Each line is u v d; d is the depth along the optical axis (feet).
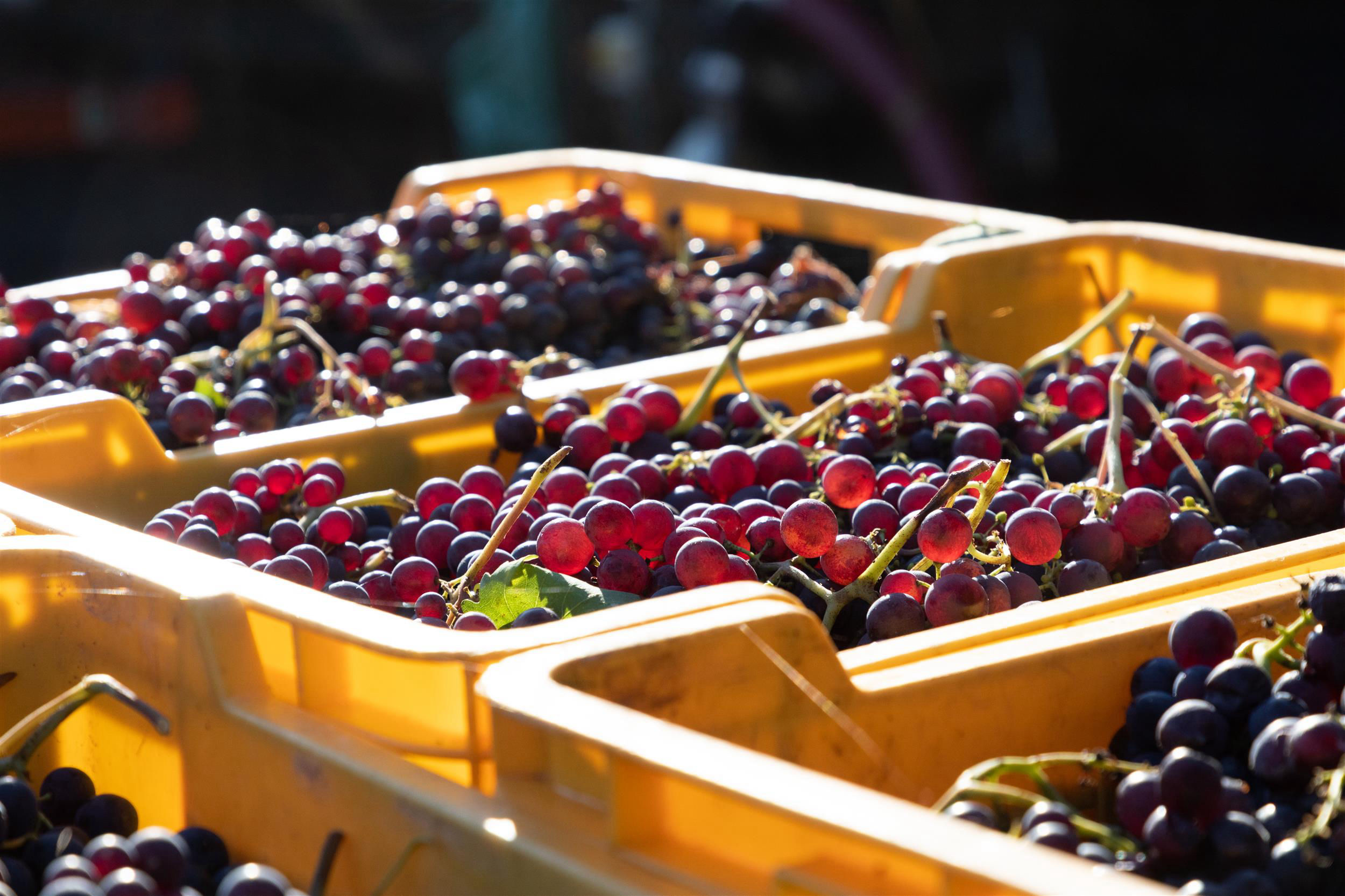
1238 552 3.53
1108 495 3.53
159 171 17.26
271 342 4.29
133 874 2.88
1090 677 3.17
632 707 2.99
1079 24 13.37
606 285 4.66
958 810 2.96
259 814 3.09
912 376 3.98
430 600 3.41
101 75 17.71
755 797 2.82
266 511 3.82
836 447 3.91
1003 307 4.43
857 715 3.08
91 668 3.24
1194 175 13.57
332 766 3.02
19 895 2.97
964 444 3.81
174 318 4.47
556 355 4.31
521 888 2.90
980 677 3.13
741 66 12.03
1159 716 3.11
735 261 5.33
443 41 17.93
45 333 4.39
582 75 13.92
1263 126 13.30
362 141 17.94
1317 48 12.98
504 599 3.35
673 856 2.87
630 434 3.89
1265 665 3.13
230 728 3.10
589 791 2.92
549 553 3.39
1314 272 4.23
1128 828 2.97
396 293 4.74
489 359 4.02
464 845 2.93
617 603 3.36
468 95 13.58
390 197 17.04
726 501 3.73
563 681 2.96
